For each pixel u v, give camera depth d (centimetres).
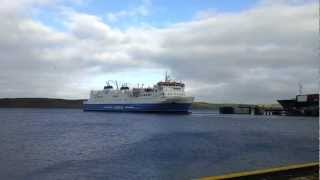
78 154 5225
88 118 16750
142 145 6388
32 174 3759
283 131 10412
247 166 4278
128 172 3869
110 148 5941
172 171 3922
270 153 5422
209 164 4378
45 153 5306
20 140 7138
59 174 3762
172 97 18500
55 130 9850
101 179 3538
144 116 17788
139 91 19925
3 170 3953
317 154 5369
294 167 1933
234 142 7006
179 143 6731
